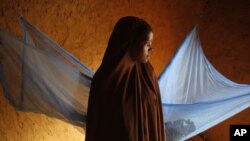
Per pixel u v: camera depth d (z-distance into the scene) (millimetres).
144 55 2908
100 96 2852
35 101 3217
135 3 4539
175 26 4895
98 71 2934
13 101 3180
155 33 4754
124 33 2883
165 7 4801
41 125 3764
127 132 2773
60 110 3277
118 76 2826
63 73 3242
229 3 5102
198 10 5035
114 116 2807
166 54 4844
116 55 2869
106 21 4328
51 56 3191
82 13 4125
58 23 3951
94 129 2898
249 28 5066
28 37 3203
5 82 3143
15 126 3570
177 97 3686
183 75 3680
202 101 3736
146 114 2910
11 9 3607
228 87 3766
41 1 3818
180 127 3537
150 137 2943
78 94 3295
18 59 3148
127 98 2834
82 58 4156
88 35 4195
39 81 3197
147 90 2951
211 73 3760
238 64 5066
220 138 5070
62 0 3961
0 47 3109
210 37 5074
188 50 3695
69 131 3996
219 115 3672
